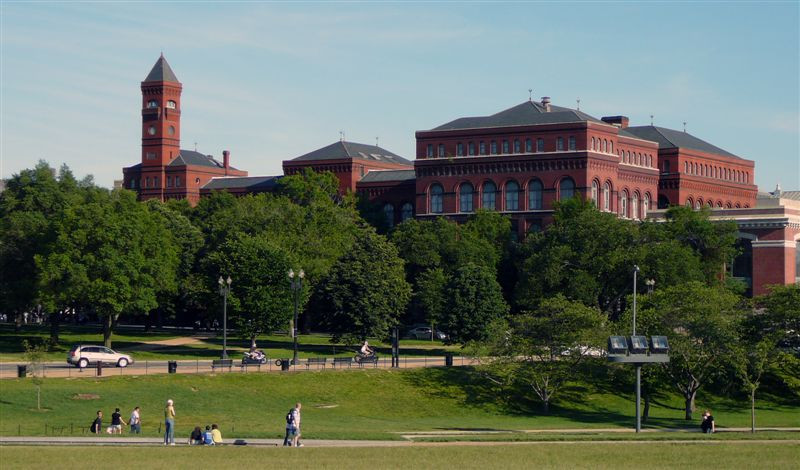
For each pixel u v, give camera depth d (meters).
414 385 117.31
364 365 124.31
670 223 170.00
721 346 110.38
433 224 175.75
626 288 154.12
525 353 115.00
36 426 90.00
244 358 121.62
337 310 142.38
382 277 144.62
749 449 80.06
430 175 198.38
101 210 139.75
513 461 73.12
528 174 189.62
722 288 132.00
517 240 188.62
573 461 73.75
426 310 158.12
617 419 110.62
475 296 142.88
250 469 68.44
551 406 116.75
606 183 190.12
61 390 102.44
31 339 151.38
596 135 188.12
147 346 147.50
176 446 78.25
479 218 181.00
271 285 139.00
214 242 170.25
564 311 116.75
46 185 155.88
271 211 174.12
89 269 136.25
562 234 160.25
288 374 115.12
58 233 138.12
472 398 115.94
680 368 112.56
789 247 183.00
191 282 167.00
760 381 126.75
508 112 198.75
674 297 118.75
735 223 174.00
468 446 80.12
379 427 97.50
